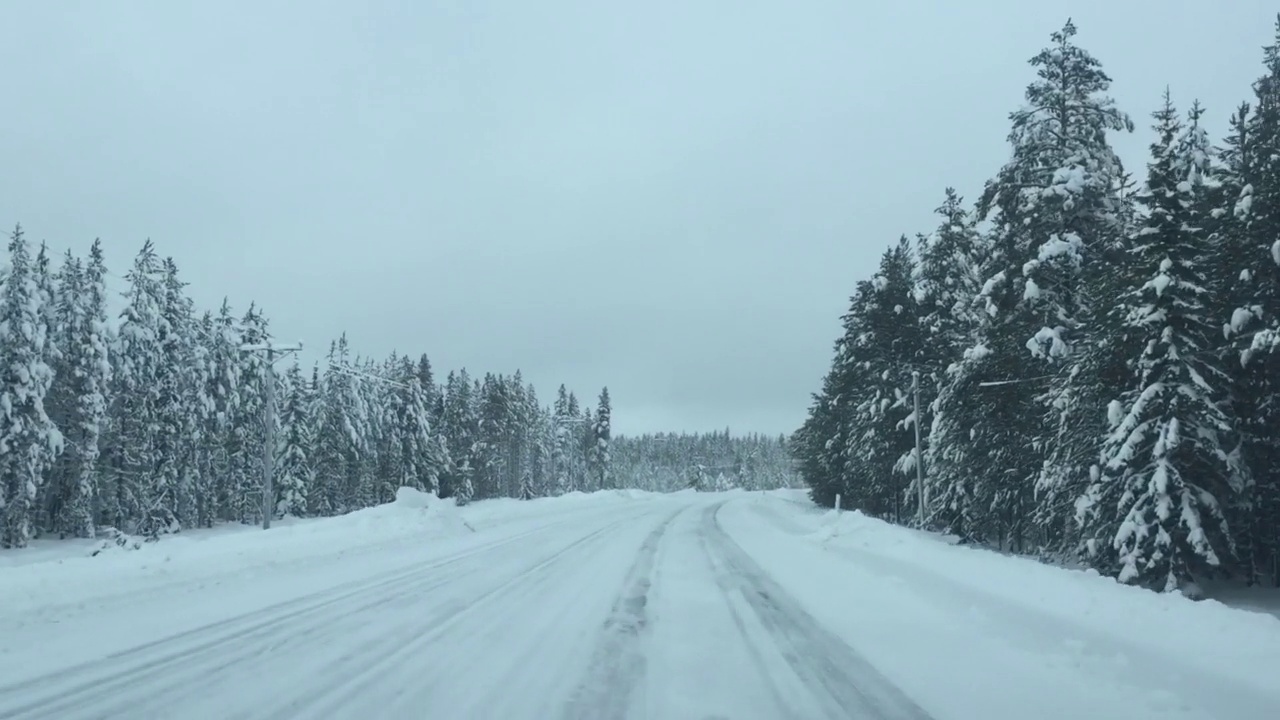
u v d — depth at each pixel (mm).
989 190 26828
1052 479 23484
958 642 8008
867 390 45875
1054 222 24469
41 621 8203
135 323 45500
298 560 14062
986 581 11719
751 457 177125
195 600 9719
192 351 50625
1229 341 19625
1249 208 19188
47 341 39656
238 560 13258
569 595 10812
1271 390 19656
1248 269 19672
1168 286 18531
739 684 6371
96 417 41812
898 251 44500
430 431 75062
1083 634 8047
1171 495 18375
